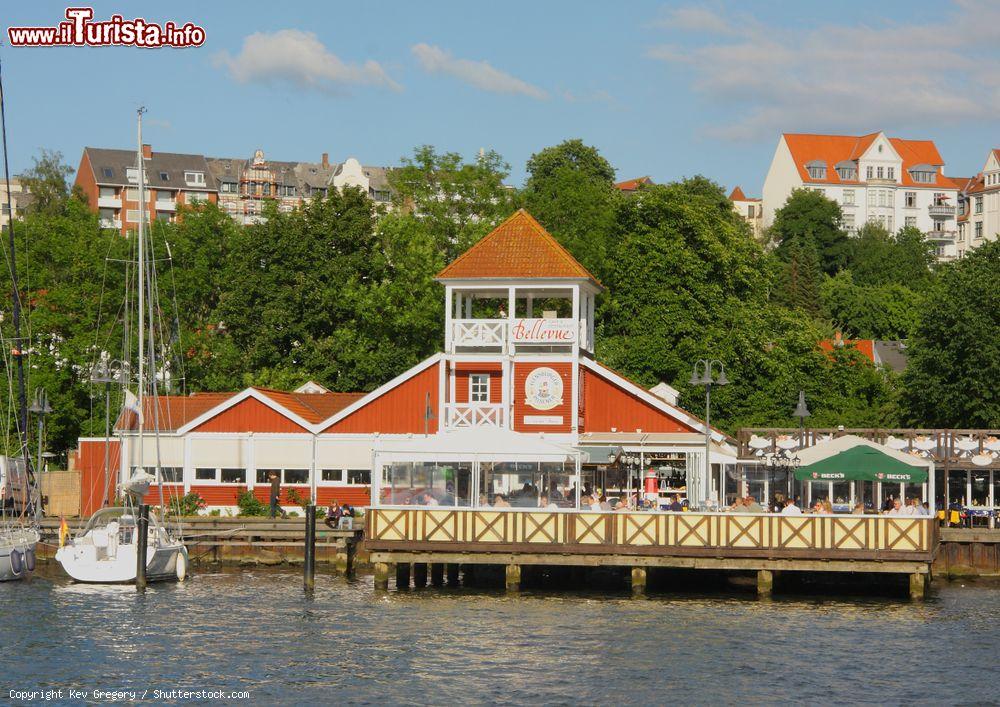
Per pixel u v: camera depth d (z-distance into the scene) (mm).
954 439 72875
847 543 56094
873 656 46188
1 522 72500
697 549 56531
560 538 57125
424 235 100125
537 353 74875
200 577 65562
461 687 41812
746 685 42219
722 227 107938
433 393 78375
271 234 104688
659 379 100000
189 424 80688
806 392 107688
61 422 98375
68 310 102875
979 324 85625
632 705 40000
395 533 58094
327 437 79500
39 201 160500
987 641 48781
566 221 104562
